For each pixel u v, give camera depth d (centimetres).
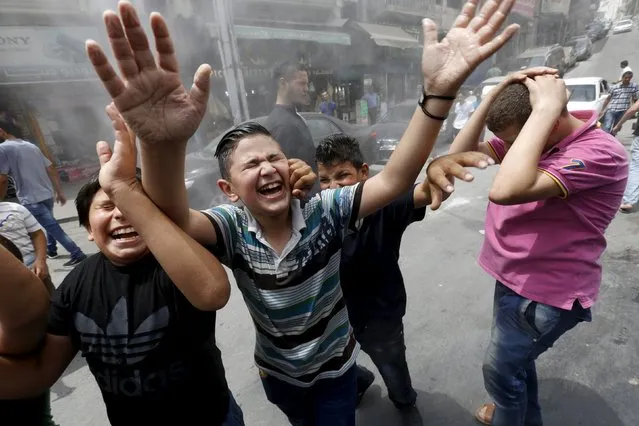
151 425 112
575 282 127
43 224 409
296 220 112
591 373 212
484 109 143
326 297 119
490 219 147
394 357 172
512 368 143
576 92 781
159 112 74
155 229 84
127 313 103
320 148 158
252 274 113
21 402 110
